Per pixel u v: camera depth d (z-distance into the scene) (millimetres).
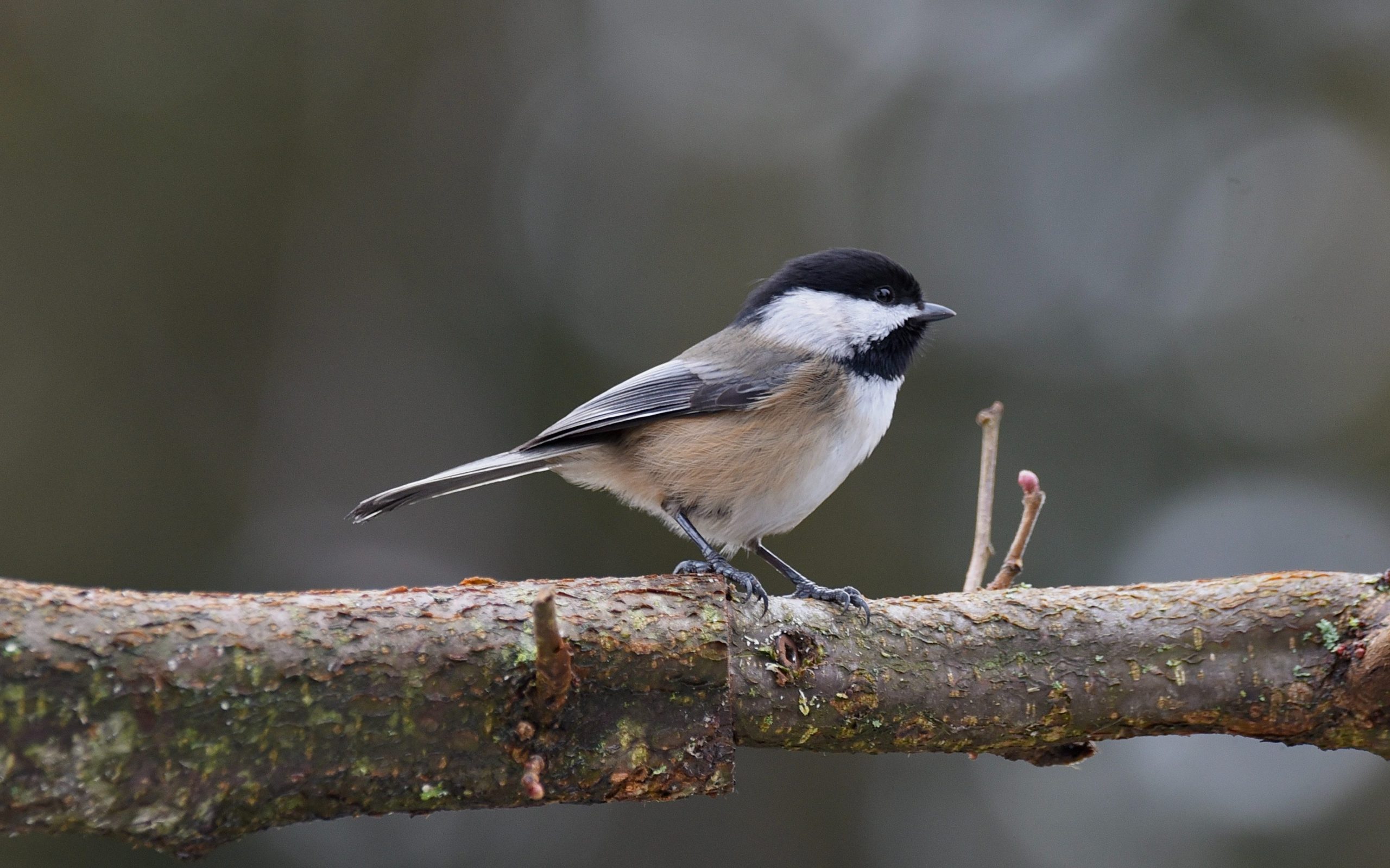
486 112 12914
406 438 12242
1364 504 11156
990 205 12742
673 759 4305
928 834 10766
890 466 12016
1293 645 5043
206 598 3941
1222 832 10070
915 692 4824
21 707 3547
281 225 12242
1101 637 5027
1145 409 11797
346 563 11781
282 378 12086
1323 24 12352
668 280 12789
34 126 11602
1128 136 12562
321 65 12445
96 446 11242
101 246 11648
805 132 13281
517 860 10727
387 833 10609
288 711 3855
